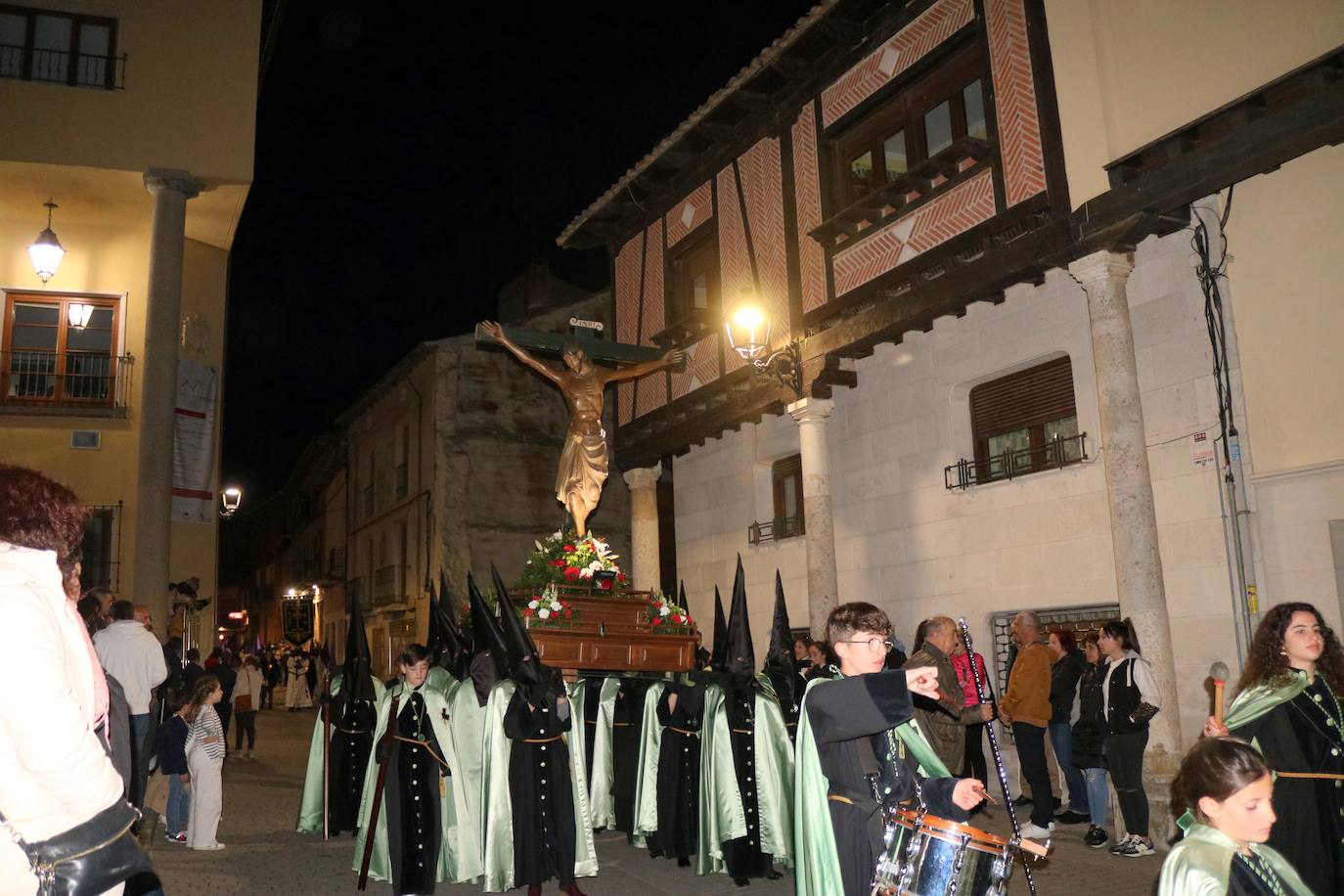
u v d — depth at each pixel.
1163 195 9.54
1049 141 10.77
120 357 15.47
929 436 13.04
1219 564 9.65
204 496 16.06
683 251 17.19
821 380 13.95
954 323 12.78
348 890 7.91
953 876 3.79
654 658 9.61
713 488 17.47
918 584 13.04
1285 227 9.36
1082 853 8.55
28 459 14.91
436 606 9.24
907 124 12.88
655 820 9.06
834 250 13.73
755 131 15.49
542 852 7.42
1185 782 3.41
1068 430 11.53
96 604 7.64
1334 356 8.95
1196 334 10.02
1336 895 4.48
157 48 14.78
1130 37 10.08
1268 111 8.91
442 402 22.44
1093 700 9.12
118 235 15.98
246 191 15.14
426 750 7.66
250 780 14.53
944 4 12.29
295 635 32.28
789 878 8.13
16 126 13.98
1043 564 11.39
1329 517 8.89
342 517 33.28
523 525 22.48
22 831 2.45
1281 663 4.81
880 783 4.14
